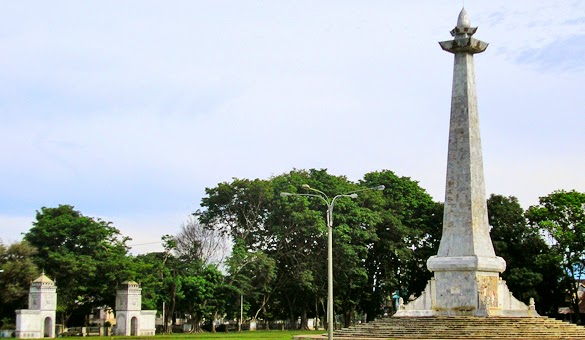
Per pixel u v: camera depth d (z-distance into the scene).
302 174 123.19
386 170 126.00
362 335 62.50
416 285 116.19
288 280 118.62
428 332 59.19
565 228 99.00
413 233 115.31
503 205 104.50
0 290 105.62
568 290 106.00
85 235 112.88
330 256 47.84
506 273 100.69
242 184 120.94
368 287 117.12
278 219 117.88
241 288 114.19
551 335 57.78
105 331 115.44
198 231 122.00
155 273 117.75
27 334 100.31
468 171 63.72
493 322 59.56
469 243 63.06
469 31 64.00
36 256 112.12
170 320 117.38
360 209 112.75
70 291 109.88
